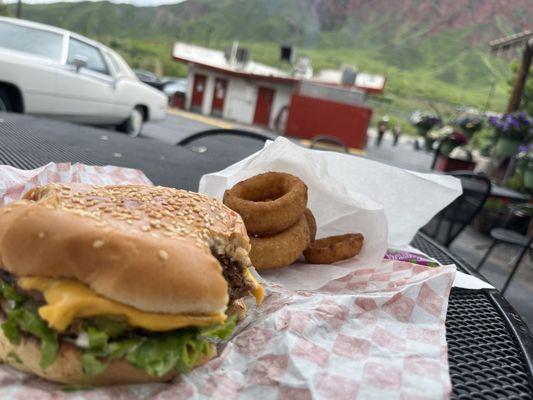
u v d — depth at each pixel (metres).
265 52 82.19
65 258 1.08
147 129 14.41
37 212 1.14
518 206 6.71
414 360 1.23
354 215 2.14
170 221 1.28
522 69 10.19
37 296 1.10
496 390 1.18
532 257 6.82
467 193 4.64
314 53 79.12
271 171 2.24
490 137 11.44
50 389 1.05
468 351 1.35
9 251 1.11
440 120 14.52
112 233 1.11
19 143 2.85
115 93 8.84
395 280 1.78
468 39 62.06
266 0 94.44
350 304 1.43
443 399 1.10
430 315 1.46
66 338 1.07
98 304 1.05
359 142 22.06
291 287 1.79
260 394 1.11
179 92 26.98
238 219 1.54
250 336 1.30
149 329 1.09
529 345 1.42
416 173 2.30
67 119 8.09
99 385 1.09
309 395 1.09
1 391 1.00
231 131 4.77
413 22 65.69
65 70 7.66
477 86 52.62
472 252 6.68
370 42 76.88
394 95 45.84
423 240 2.66
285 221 1.92
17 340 1.09
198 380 1.14
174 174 2.85
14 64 6.95
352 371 1.18
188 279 1.11
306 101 22.17
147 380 1.12
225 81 26.08
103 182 2.04
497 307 1.67
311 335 1.30
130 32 68.19
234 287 1.41
